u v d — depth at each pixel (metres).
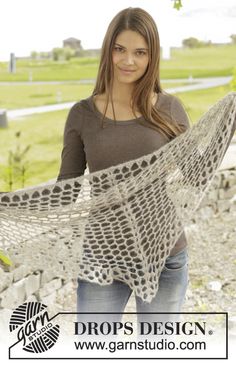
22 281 3.85
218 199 6.16
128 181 2.23
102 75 2.40
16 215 2.32
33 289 3.96
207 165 2.36
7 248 2.41
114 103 2.38
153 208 2.35
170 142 2.21
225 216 6.16
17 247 2.41
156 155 2.21
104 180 2.29
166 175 2.31
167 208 2.36
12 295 3.77
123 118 2.37
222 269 5.07
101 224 2.36
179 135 2.26
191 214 2.36
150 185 2.30
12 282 3.77
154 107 2.39
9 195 2.25
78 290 2.48
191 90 11.09
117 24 2.32
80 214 2.33
